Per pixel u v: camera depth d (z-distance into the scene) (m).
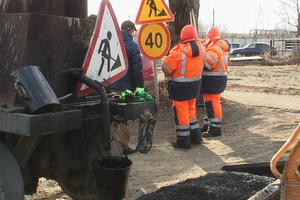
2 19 3.61
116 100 3.96
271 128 9.59
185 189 4.00
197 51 7.82
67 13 3.99
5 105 3.37
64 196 5.64
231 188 3.93
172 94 8.03
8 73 3.54
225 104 12.14
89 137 4.18
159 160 7.39
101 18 3.89
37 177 4.34
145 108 3.94
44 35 3.59
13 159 3.47
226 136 9.10
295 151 2.69
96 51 3.88
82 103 3.82
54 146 4.26
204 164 7.15
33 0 3.62
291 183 2.73
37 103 3.11
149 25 7.86
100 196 3.81
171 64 7.80
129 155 7.62
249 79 21.91
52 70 3.68
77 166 4.31
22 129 3.08
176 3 11.43
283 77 22.86
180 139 8.12
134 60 7.01
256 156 7.54
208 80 8.87
